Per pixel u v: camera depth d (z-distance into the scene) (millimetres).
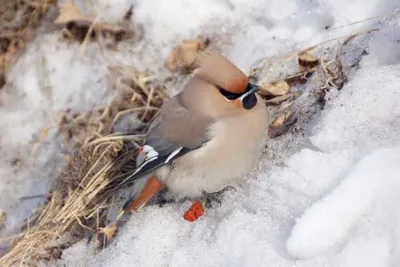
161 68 11289
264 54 10727
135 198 9555
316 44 10430
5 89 11859
